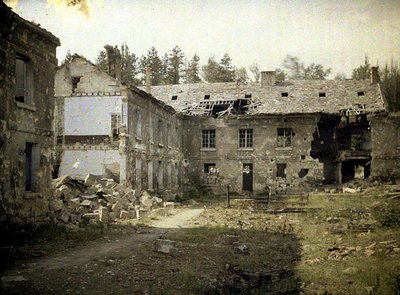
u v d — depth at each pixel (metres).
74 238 13.27
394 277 9.49
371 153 33.38
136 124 26.61
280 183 35.66
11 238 12.41
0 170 12.87
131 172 25.39
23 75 15.10
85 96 25.88
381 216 17.31
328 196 25.69
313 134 35.78
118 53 28.53
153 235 14.82
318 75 42.38
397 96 35.84
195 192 35.44
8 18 13.27
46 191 15.70
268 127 36.31
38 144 15.37
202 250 12.54
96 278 8.79
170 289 8.42
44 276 8.69
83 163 25.16
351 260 11.43
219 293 8.65
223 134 37.25
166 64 56.31
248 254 12.33
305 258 11.95
